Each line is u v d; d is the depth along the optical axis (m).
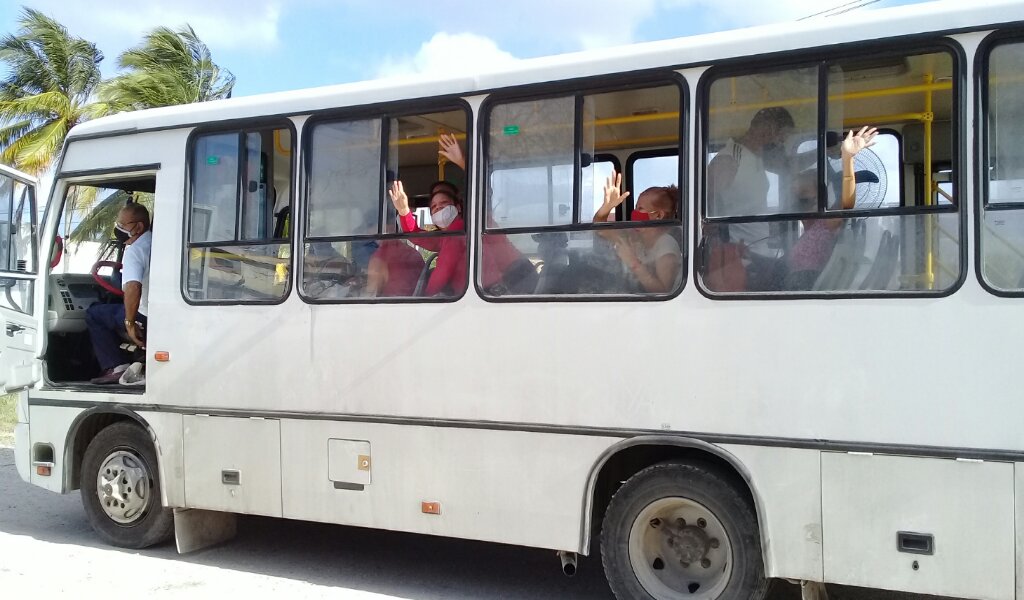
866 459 4.45
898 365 4.41
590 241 5.16
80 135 7.02
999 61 4.36
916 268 4.44
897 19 4.52
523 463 5.24
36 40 24.58
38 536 7.13
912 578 4.36
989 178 4.33
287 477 5.99
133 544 6.72
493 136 5.48
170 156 6.59
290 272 6.06
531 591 5.82
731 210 4.84
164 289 6.51
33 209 7.52
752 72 4.84
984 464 4.23
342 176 5.96
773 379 4.65
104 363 7.21
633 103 5.20
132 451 6.72
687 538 5.02
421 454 5.54
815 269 4.64
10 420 13.38
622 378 4.99
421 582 5.99
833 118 4.70
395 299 5.66
